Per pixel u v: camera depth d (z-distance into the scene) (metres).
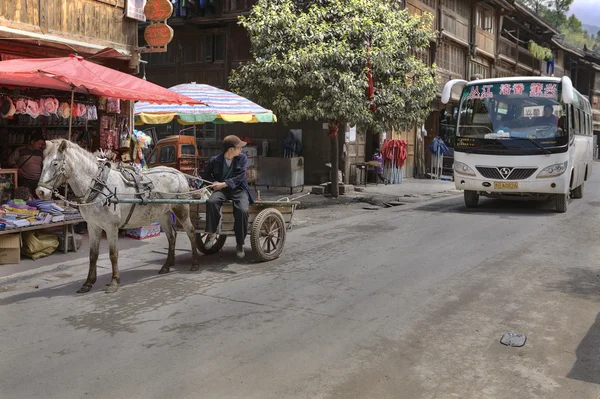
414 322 5.56
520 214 13.20
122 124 11.07
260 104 14.38
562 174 12.81
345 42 13.70
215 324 5.52
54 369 4.48
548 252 8.83
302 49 13.34
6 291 6.81
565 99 12.52
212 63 21.11
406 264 8.05
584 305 6.10
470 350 4.84
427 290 6.69
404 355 4.73
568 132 12.88
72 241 8.90
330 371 4.41
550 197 15.20
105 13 10.66
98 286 6.98
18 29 9.06
